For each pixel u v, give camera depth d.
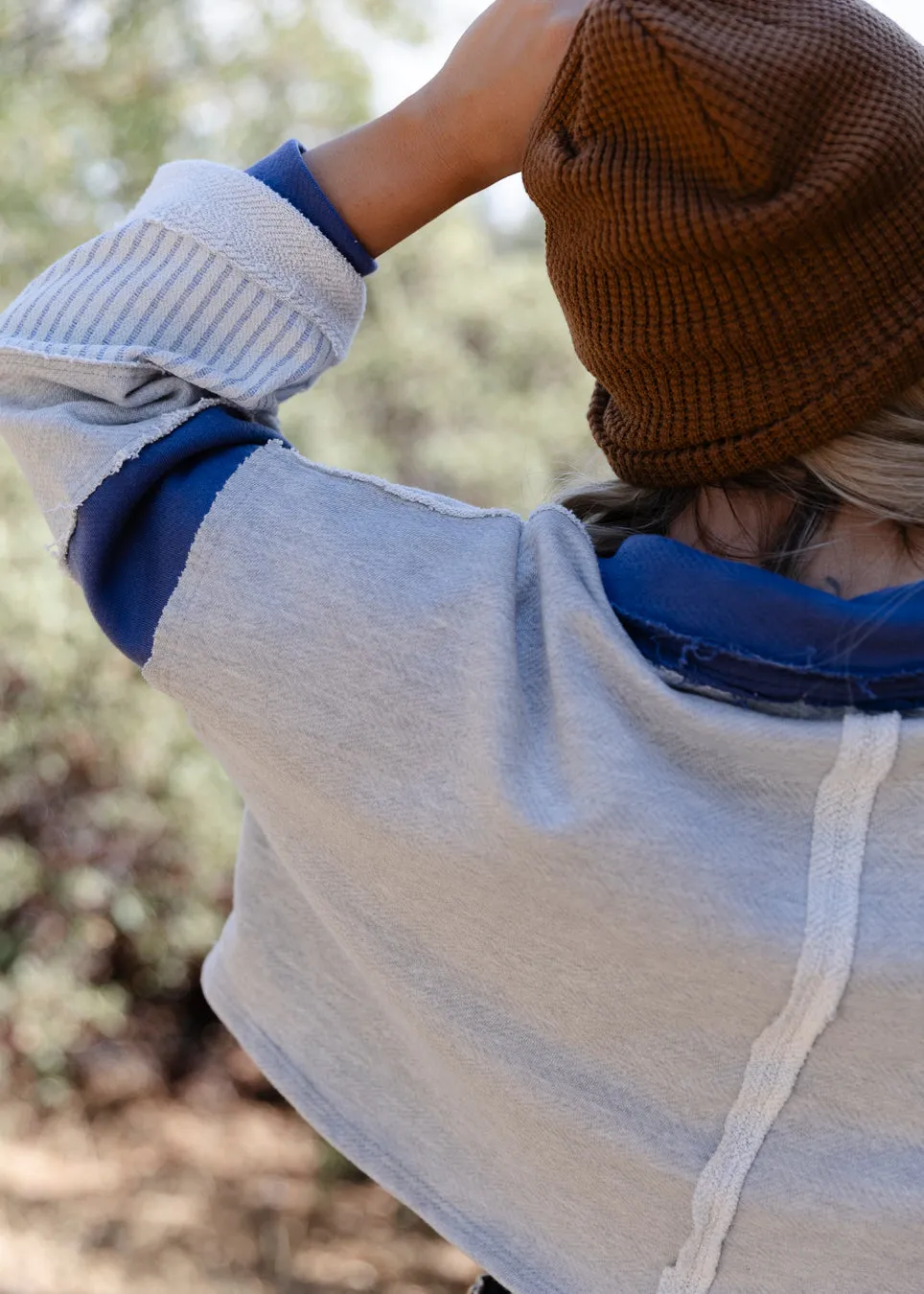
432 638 0.75
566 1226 0.82
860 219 0.67
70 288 0.86
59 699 4.92
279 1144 5.38
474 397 6.74
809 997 0.69
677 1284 0.77
